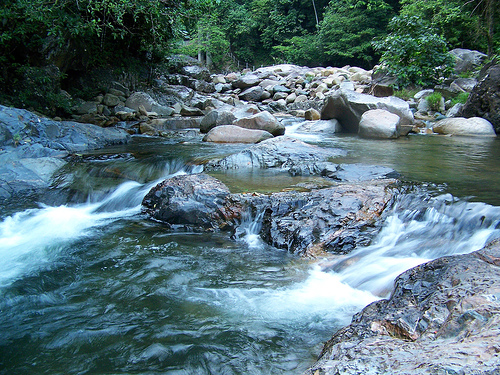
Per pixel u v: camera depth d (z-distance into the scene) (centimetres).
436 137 949
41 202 565
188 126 1179
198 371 229
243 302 304
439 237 370
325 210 424
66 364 239
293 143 712
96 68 1353
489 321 161
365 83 1830
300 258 377
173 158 702
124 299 314
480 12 1756
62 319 288
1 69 1019
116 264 376
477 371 121
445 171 564
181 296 316
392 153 716
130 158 717
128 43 1429
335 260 365
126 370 231
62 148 763
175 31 1199
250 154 661
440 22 1919
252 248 403
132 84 1473
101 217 514
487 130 985
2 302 313
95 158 711
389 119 948
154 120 1145
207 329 270
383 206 425
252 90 1814
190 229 456
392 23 1490
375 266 345
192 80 1808
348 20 3000
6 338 266
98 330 272
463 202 409
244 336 261
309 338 259
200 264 371
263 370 229
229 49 3741
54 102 1074
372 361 155
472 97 1078
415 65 1409
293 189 489
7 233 466
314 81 1961
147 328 273
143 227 468
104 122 1078
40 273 364
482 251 259
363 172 551
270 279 341
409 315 204
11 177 606
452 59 1430
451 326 171
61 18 957
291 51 3391
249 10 4059
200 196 470
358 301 305
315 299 308
